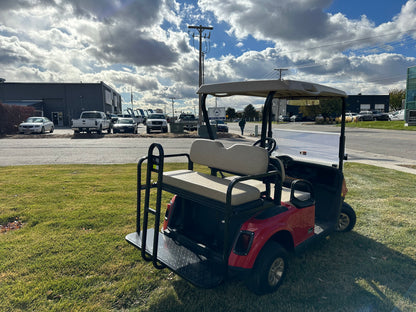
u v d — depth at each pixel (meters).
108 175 7.37
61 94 43.78
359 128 30.39
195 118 29.72
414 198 5.78
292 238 2.77
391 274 3.09
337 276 3.03
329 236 4.01
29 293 2.66
